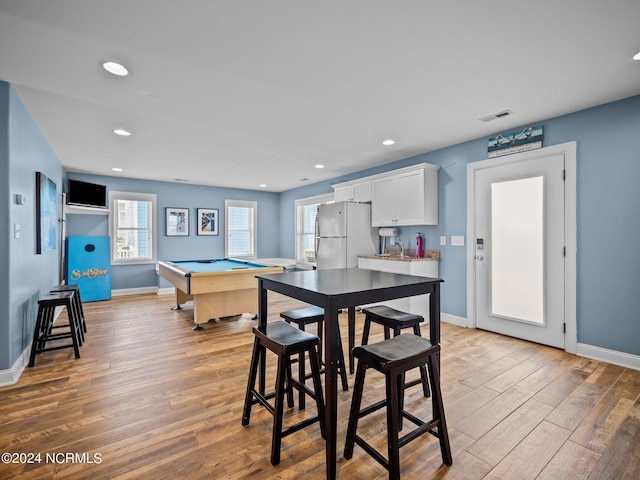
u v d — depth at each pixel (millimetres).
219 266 4805
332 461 1421
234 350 3133
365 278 2006
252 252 7605
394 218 4418
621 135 2691
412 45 1936
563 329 3055
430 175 4102
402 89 2516
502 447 1670
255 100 2709
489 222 3625
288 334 1749
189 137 3674
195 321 3867
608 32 1806
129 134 3555
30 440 1715
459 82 2402
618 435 1762
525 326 3346
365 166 5156
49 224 3566
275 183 6715
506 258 3484
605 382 2387
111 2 1551
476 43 1915
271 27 1762
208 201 6980
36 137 3168
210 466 1529
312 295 1582
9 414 1968
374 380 2490
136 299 5594
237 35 1833
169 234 6504
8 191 2340
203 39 1866
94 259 5410
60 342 3316
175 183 6582
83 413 1982
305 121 3195
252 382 1851
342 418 1955
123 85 2422
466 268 3854
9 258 2350
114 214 5945
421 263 4031
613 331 2754
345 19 1695
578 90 2529
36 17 1648
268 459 1583
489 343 3262
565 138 3016
